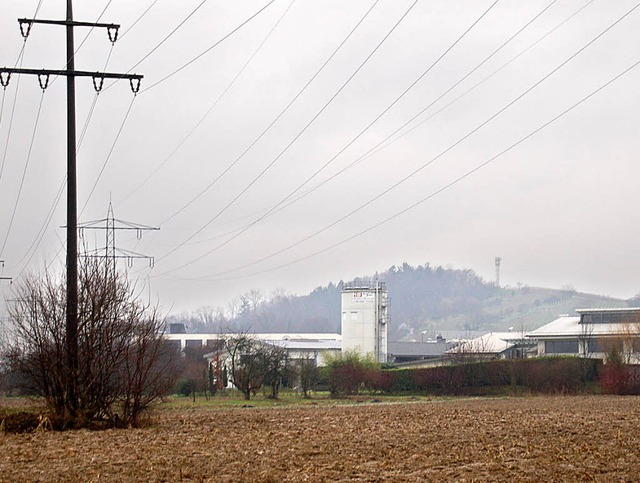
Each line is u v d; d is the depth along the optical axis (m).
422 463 23.72
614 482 20.08
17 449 27.84
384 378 97.75
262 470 22.61
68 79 39.53
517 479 20.48
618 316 124.69
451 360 106.38
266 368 90.62
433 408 53.09
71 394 35.84
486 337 151.38
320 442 29.47
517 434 31.55
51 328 36.03
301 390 105.75
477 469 22.36
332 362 100.38
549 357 92.25
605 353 95.00
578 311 126.88
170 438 31.42
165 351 44.72
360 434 32.56
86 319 36.28
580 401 64.25
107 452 26.89
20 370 36.31
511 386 90.81
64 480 21.31
